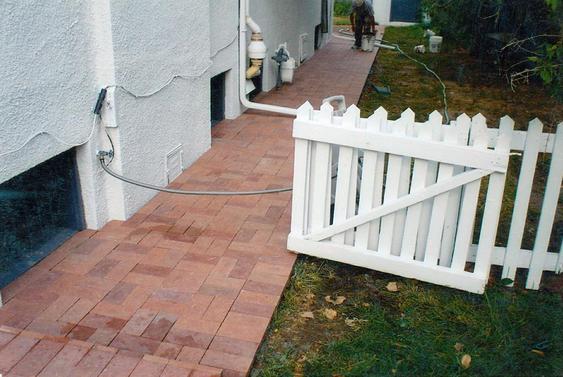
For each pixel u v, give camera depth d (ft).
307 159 12.69
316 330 11.39
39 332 10.48
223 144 21.08
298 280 12.90
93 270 12.53
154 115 15.90
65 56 12.20
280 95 29.50
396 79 36.19
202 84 19.17
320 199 12.96
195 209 15.69
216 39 21.39
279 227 14.85
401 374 10.12
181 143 17.98
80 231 14.17
